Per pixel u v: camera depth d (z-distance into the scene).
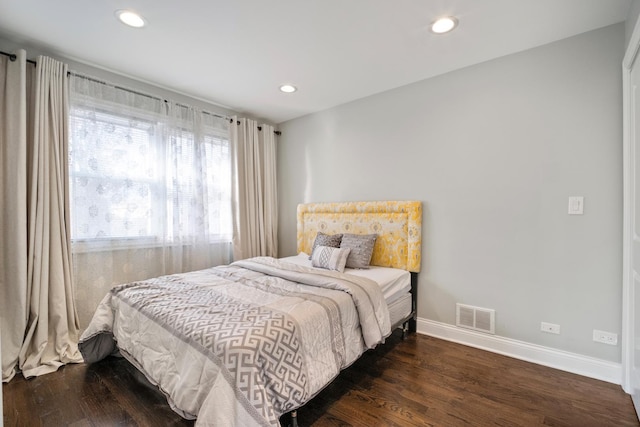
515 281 2.40
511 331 2.42
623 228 1.96
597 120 2.09
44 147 2.28
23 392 1.93
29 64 2.31
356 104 3.36
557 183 2.22
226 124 3.56
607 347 2.06
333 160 3.58
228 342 1.37
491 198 2.50
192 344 1.46
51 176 2.33
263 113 3.79
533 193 2.32
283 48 2.35
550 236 2.26
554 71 2.24
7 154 2.15
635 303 1.82
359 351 1.98
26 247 2.19
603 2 1.84
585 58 2.13
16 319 2.13
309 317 1.68
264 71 2.71
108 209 2.64
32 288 2.21
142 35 2.18
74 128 2.48
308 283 2.23
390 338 2.75
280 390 1.41
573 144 2.17
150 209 2.90
